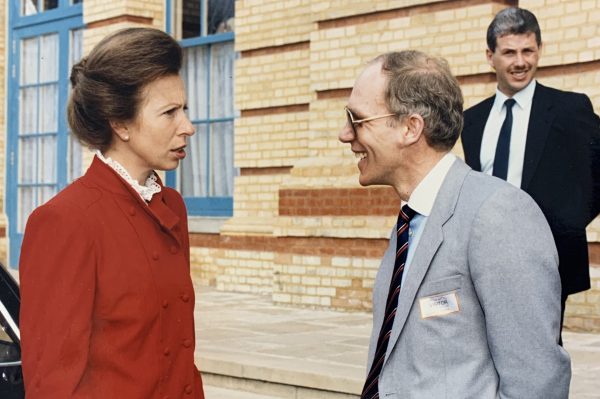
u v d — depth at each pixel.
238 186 12.34
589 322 8.54
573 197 4.81
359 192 10.14
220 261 12.44
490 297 2.42
